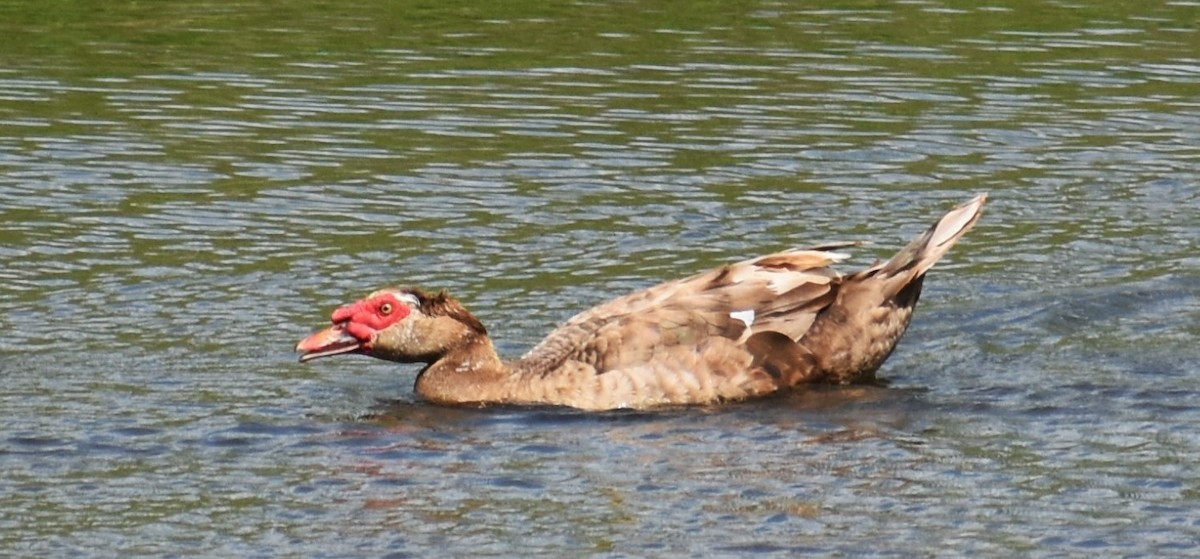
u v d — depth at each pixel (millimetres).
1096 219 19844
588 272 18250
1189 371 15430
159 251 18766
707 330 15133
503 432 14312
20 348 16031
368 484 13219
